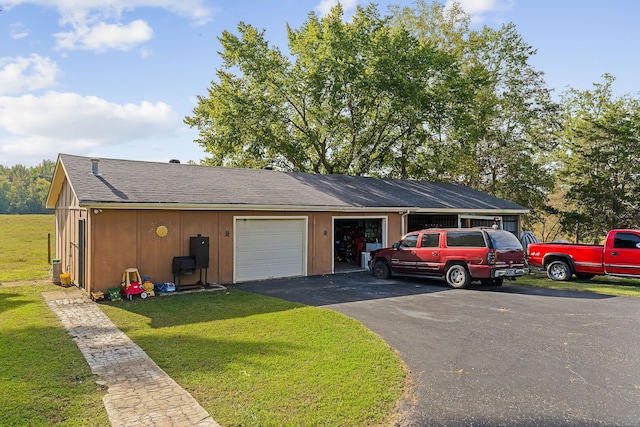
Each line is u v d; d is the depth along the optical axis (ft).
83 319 25.57
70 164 38.06
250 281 41.14
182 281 36.73
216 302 30.63
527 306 29.66
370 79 72.28
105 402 13.92
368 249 51.70
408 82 72.64
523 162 91.15
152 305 29.63
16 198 261.24
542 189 93.35
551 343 20.74
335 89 73.87
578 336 21.99
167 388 15.05
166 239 35.88
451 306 29.53
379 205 49.93
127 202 32.58
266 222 42.60
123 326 23.85
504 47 95.66
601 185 87.56
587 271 42.78
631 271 40.34
